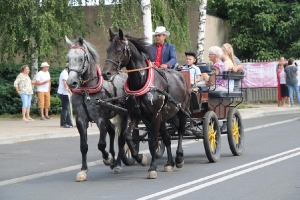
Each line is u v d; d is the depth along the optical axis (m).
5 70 26.33
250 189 9.12
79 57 10.43
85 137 10.70
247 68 29.83
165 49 12.38
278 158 12.22
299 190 8.98
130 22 25.11
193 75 12.50
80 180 10.38
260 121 21.44
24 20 23.52
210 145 12.08
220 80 12.94
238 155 13.04
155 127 10.50
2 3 23.39
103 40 29.98
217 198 8.54
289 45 33.34
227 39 33.28
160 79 10.75
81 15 24.53
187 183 9.80
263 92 29.81
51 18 22.92
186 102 11.71
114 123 11.38
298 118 22.25
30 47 23.72
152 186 9.65
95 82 10.73
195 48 30.28
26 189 9.75
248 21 33.09
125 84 10.66
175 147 15.06
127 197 8.80
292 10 32.69
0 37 24.92
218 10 33.50
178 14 26.58
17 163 12.77
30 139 17.11
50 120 21.91
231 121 12.94
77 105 10.72
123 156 11.95
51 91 25.11
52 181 10.52
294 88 27.19
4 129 18.72
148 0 21.95
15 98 24.28
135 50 10.37
